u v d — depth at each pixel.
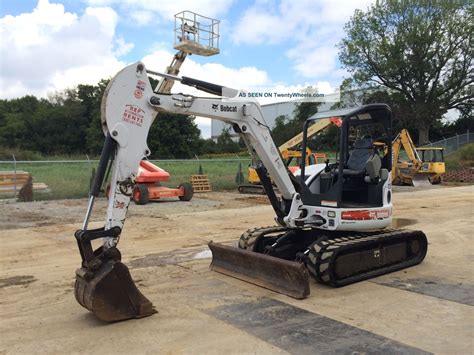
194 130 52.12
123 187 4.99
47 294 6.05
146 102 5.12
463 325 4.84
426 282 6.48
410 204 15.85
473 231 10.60
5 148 52.00
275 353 4.18
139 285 6.39
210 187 20.83
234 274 6.72
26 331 4.77
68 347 4.36
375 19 44.50
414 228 11.01
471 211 14.02
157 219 12.43
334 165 7.36
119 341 4.48
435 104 44.12
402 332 4.66
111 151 4.97
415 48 43.03
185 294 5.96
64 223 11.66
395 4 43.31
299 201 6.64
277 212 6.77
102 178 4.92
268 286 6.13
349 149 7.32
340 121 6.79
